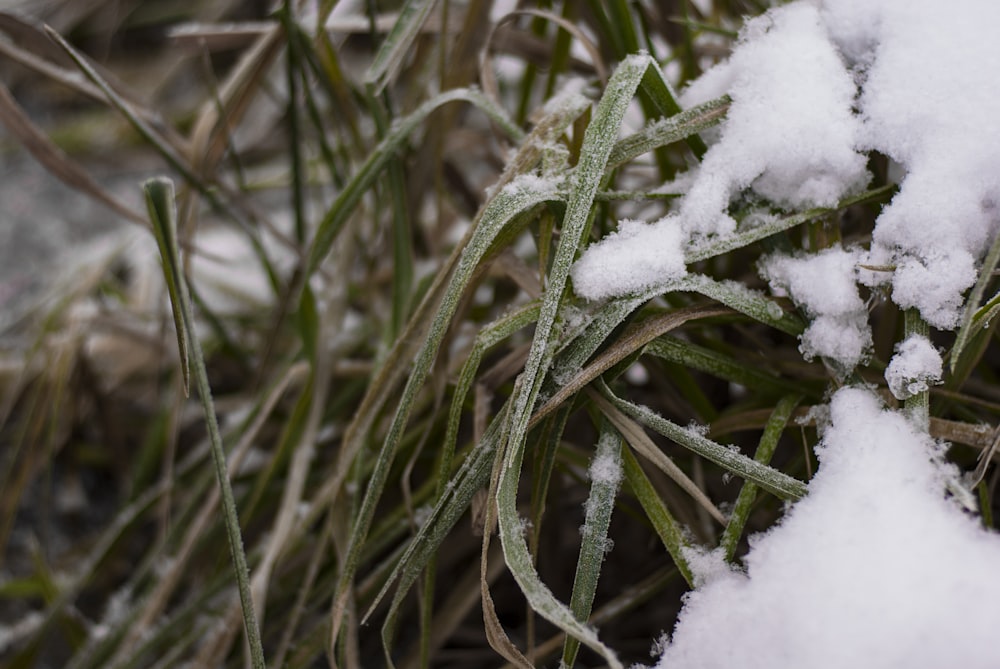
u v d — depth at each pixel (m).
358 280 0.74
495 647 0.54
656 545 0.64
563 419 0.55
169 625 0.65
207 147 0.68
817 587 0.51
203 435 0.79
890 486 0.52
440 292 0.59
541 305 0.56
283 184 0.85
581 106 0.58
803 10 0.57
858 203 0.56
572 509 0.68
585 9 0.67
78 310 0.76
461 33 0.66
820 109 0.56
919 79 0.55
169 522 0.71
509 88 0.82
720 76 0.58
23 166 1.08
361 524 0.57
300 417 0.66
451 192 0.73
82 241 1.00
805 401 0.58
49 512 0.79
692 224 0.56
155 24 1.16
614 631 0.66
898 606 0.50
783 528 0.52
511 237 0.58
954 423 0.54
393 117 0.67
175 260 0.55
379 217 0.68
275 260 0.86
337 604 0.57
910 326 0.54
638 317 0.56
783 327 0.55
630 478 0.55
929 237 0.54
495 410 0.66
